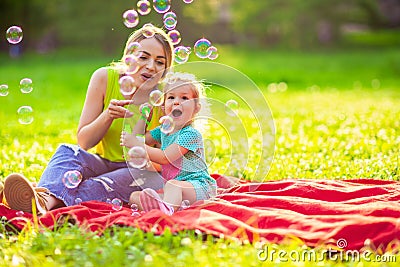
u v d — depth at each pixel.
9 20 25.48
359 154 5.73
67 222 3.52
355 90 14.36
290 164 5.39
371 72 18.92
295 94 13.54
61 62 22.22
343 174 5.04
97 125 4.04
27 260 3.08
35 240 3.27
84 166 4.04
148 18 20.64
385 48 26.39
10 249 3.24
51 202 3.84
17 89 13.83
